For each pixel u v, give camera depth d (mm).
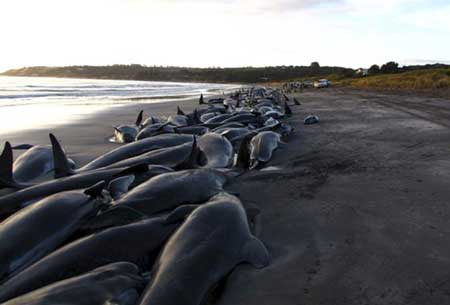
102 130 17438
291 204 7098
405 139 12539
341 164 9719
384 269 4727
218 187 7363
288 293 4410
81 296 3887
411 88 43562
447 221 5898
